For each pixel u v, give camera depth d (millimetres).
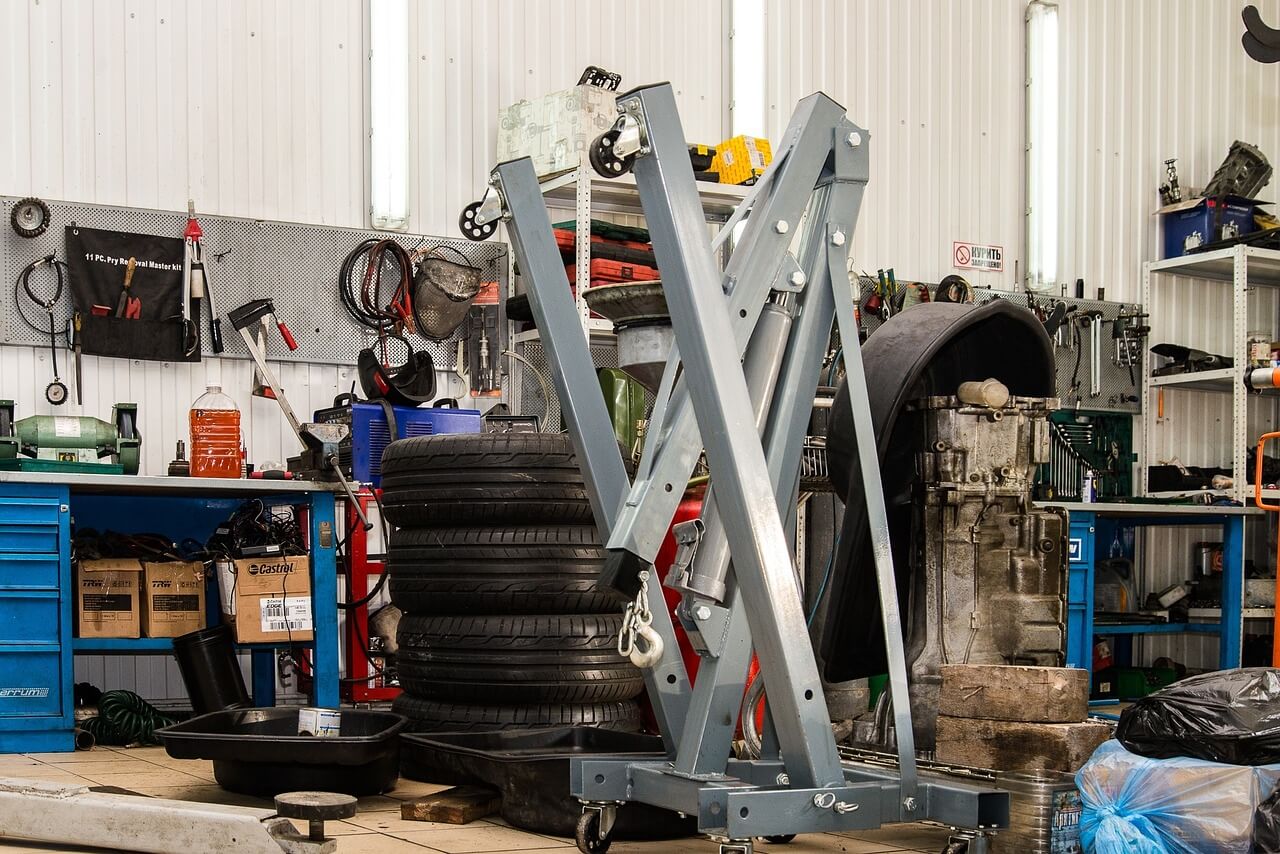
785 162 2643
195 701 4551
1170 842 2475
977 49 7250
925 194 7082
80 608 4473
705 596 2533
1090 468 6965
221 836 2438
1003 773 2730
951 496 3146
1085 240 7441
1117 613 6469
